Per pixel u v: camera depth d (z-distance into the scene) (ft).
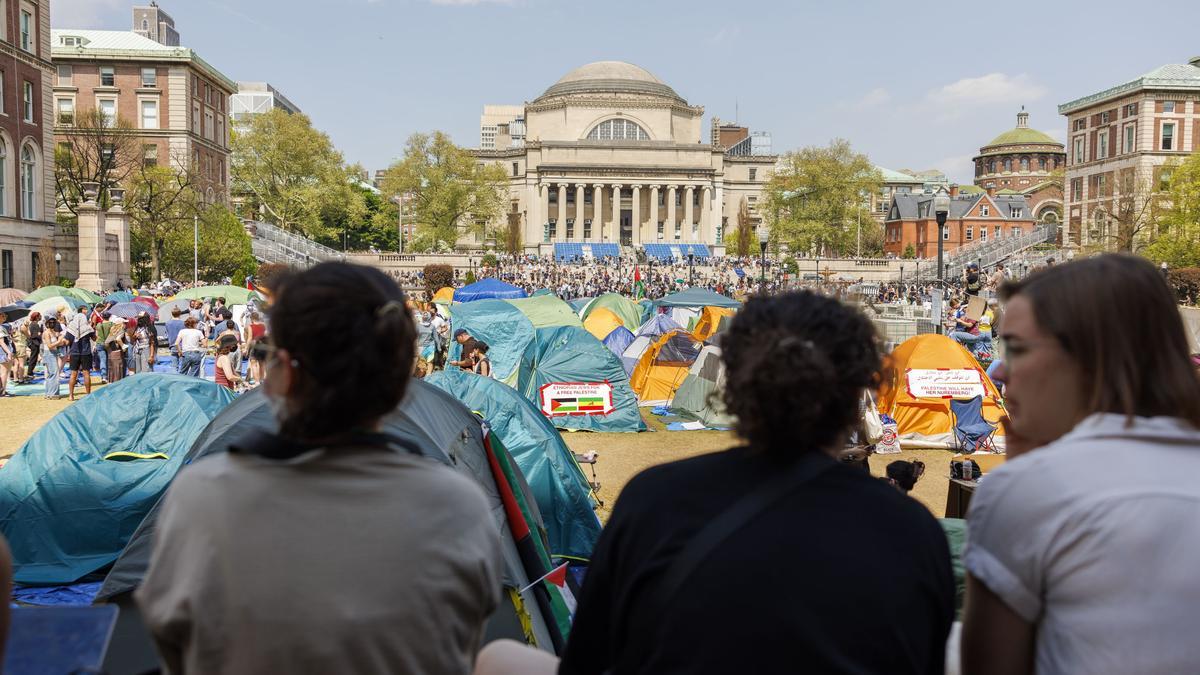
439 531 7.26
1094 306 7.09
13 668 7.16
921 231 367.45
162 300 133.18
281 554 6.88
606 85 430.61
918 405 51.11
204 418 32.22
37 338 81.66
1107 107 273.33
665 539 6.77
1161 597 6.20
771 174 341.21
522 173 427.33
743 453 7.11
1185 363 7.04
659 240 409.69
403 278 254.68
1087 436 6.88
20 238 157.28
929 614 6.64
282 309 7.25
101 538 30.30
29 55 161.89
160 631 7.10
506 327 61.82
